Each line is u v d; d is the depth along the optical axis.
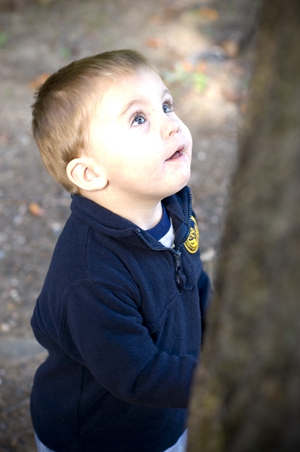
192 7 5.71
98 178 1.34
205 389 0.82
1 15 5.51
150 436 1.54
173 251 1.38
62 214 3.40
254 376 0.72
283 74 0.70
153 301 1.36
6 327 2.72
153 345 1.32
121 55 1.39
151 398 1.28
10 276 2.99
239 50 4.98
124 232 1.29
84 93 1.32
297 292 0.68
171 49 4.96
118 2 5.78
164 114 1.33
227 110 4.29
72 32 5.21
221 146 3.96
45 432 1.57
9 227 3.30
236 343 0.75
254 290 0.73
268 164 0.72
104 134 1.30
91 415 1.50
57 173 1.43
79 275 1.29
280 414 0.68
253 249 0.73
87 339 1.29
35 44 5.04
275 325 0.70
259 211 0.72
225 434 0.76
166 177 1.31
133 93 1.31
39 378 1.58
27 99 4.38
